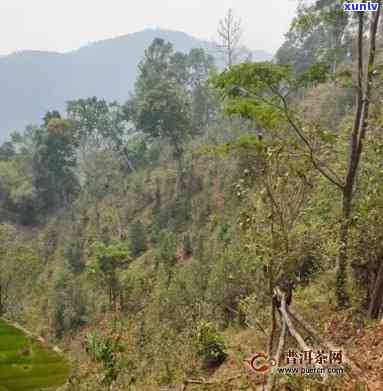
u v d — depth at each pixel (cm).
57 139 4294
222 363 761
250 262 646
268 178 541
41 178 4478
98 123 4325
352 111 2034
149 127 3381
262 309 812
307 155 688
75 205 4141
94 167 4253
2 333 245
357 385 451
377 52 822
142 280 2127
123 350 761
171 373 800
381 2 733
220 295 1148
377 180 700
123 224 3341
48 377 229
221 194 2614
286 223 539
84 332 1956
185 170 3206
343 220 717
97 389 601
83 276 2800
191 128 3597
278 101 776
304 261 751
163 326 1240
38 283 2578
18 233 4066
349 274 829
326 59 783
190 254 2333
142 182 3659
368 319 689
